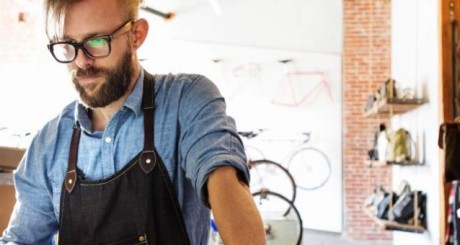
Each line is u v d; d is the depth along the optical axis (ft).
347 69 28.02
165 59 29.55
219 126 3.76
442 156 13.64
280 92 28.58
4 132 28.09
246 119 28.71
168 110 4.07
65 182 4.14
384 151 18.53
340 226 27.76
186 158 3.80
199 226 4.16
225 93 28.94
